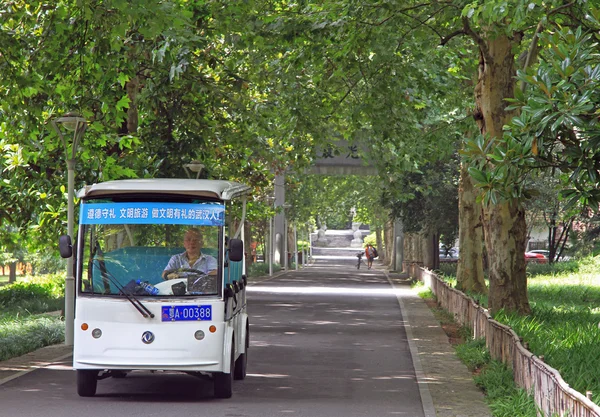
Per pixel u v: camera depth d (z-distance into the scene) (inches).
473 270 1360.7
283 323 970.1
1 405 456.1
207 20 808.9
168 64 893.2
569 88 440.1
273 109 1056.2
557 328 698.8
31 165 924.6
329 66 992.2
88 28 661.9
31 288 1439.5
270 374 586.6
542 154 474.3
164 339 475.8
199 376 492.4
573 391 335.3
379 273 2694.4
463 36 995.3
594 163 462.6
